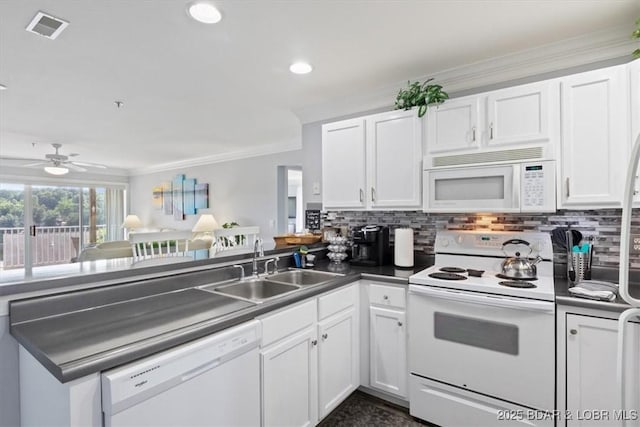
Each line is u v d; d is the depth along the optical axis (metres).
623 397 1.19
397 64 2.31
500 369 1.76
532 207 1.88
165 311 1.46
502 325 1.75
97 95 2.87
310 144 3.37
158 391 1.11
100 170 7.62
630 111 1.65
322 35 1.92
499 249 2.21
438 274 2.11
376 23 1.80
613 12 1.72
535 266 2.00
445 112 2.19
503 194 1.97
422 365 2.01
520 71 2.24
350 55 2.17
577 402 1.59
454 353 1.90
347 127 2.64
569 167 1.81
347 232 3.08
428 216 2.66
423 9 1.68
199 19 1.73
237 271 2.17
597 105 1.74
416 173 2.32
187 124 3.88
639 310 1.17
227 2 1.59
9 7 1.60
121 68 2.32
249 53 2.12
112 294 1.57
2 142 4.85
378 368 2.22
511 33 1.92
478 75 2.36
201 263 1.98
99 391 1.01
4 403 1.27
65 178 7.11
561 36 1.96
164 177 7.28
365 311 2.28
